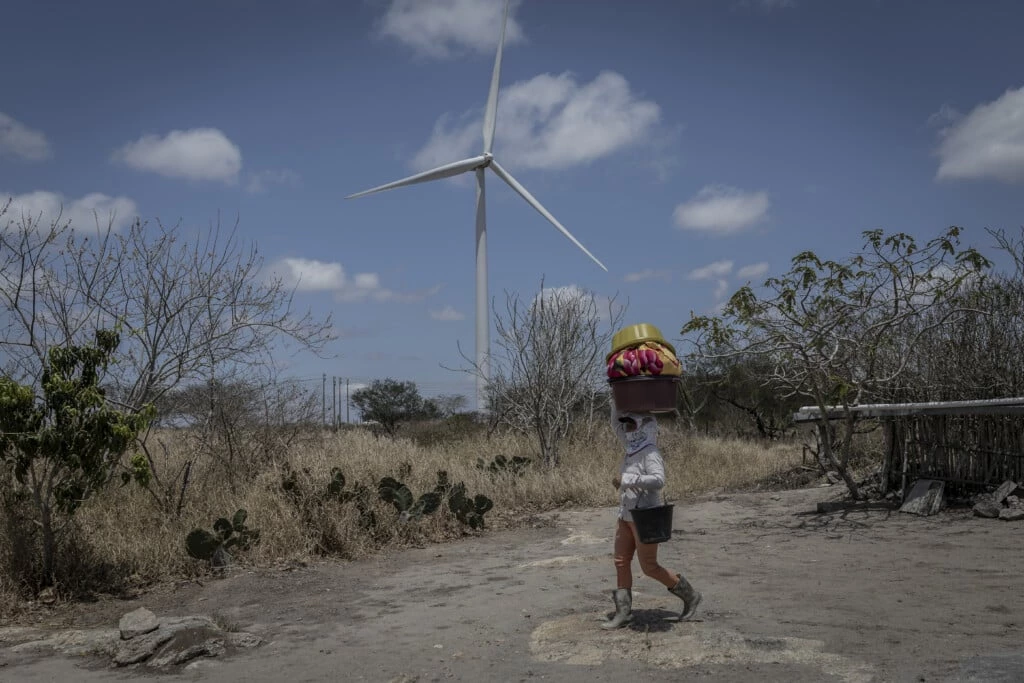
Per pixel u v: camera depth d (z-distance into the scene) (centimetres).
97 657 566
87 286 938
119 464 985
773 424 2500
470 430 1967
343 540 892
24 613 693
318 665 520
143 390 982
